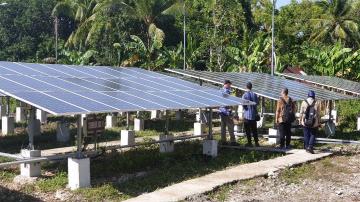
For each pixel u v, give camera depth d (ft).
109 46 130.11
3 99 87.45
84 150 37.65
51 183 34.42
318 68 117.60
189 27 140.05
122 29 133.90
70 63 121.90
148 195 31.76
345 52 118.42
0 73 41.86
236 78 66.18
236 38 127.03
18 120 70.64
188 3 135.74
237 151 50.65
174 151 48.26
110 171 39.63
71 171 33.53
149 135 61.77
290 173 40.16
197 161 44.52
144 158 43.09
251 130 53.01
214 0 126.62
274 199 32.55
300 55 133.28
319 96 61.11
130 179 37.09
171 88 48.75
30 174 36.50
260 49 113.60
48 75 45.29
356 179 39.11
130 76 53.36
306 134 49.14
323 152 49.49
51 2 190.19
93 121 38.68
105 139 57.00
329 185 37.01
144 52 107.34
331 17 153.69
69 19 193.98
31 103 31.22
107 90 41.19
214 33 122.93
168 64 110.93
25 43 184.24
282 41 134.21
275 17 150.10
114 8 134.00
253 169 40.37
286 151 48.96
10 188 34.01
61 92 36.60
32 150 36.73
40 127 60.03
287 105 50.21
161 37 120.47
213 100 46.09
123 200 30.99
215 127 72.33
